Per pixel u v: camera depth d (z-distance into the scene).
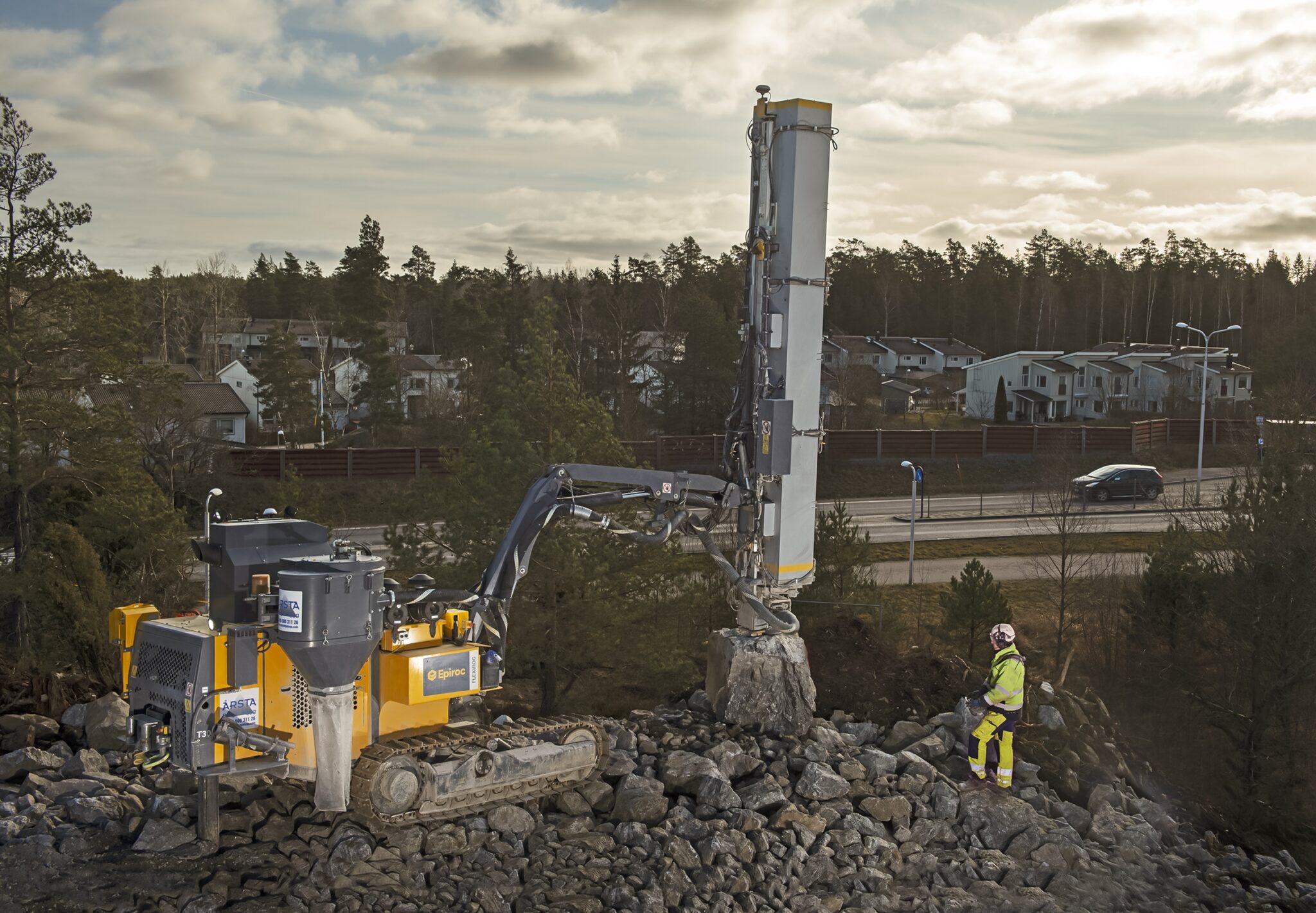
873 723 12.99
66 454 22.72
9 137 22.48
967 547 37.62
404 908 8.05
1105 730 15.19
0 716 11.25
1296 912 11.16
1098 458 59.66
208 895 7.75
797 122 11.94
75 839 8.37
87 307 23.03
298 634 7.81
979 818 10.89
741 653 12.20
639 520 15.93
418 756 9.11
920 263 139.88
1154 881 10.87
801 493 12.50
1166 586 22.80
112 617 9.09
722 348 63.25
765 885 9.24
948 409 90.56
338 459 46.38
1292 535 19.66
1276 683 19.41
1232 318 118.31
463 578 14.88
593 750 10.13
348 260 73.19
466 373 65.25
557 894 8.53
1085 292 125.56
